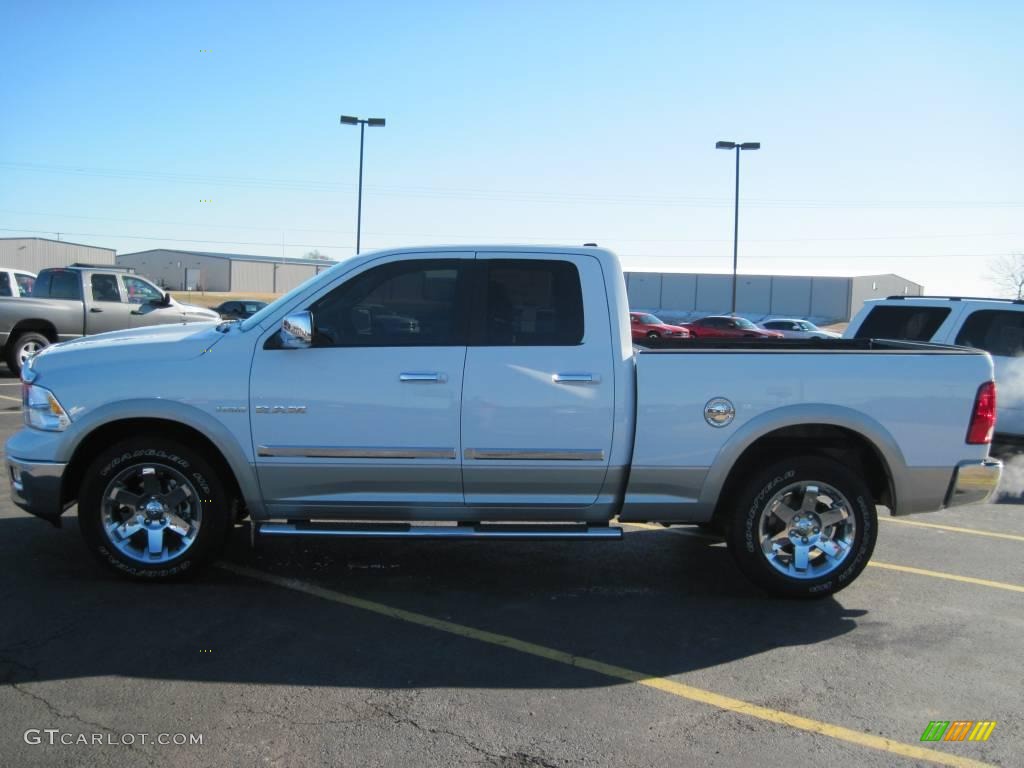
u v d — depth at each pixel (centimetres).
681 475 501
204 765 322
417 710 370
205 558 510
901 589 552
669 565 593
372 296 506
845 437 525
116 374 495
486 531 500
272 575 543
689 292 7119
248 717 359
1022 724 372
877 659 438
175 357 500
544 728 358
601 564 592
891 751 347
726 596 530
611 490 506
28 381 512
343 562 576
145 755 328
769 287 6925
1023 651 452
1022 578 581
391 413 491
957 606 520
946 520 754
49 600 484
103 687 382
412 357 495
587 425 496
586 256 513
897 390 504
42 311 1423
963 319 908
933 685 409
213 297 6231
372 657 423
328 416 492
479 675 407
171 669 402
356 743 341
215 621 461
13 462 505
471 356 496
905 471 509
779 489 509
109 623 454
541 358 497
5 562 546
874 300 977
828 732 361
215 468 515
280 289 8669
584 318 505
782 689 401
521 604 507
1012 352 891
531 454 495
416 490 503
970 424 509
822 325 6347
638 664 425
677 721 367
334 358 495
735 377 498
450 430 493
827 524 519
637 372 495
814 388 502
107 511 504
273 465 496
